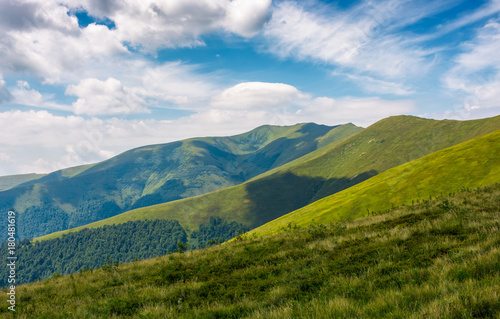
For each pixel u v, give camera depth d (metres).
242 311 8.55
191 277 13.88
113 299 11.04
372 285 8.79
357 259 12.29
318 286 9.80
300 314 6.83
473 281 7.03
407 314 5.83
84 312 10.03
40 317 10.20
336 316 6.43
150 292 11.62
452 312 5.62
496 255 8.45
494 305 5.57
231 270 14.55
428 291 7.03
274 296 9.10
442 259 9.88
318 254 14.16
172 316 8.67
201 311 8.88
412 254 11.07
